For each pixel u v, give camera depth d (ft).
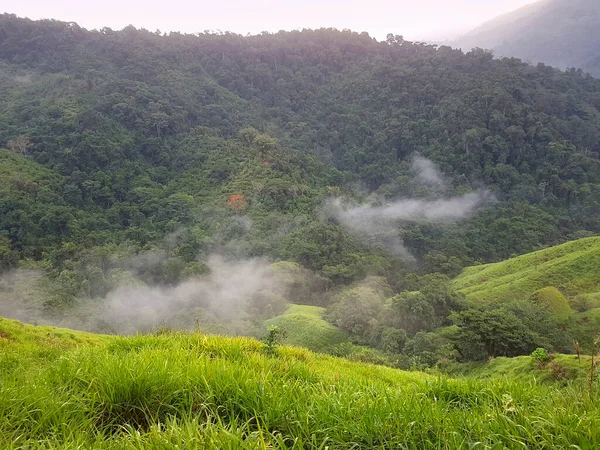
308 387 14.58
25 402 11.51
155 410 12.35
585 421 9.64
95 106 385.70
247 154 372.38
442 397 15.55
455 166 415.23
